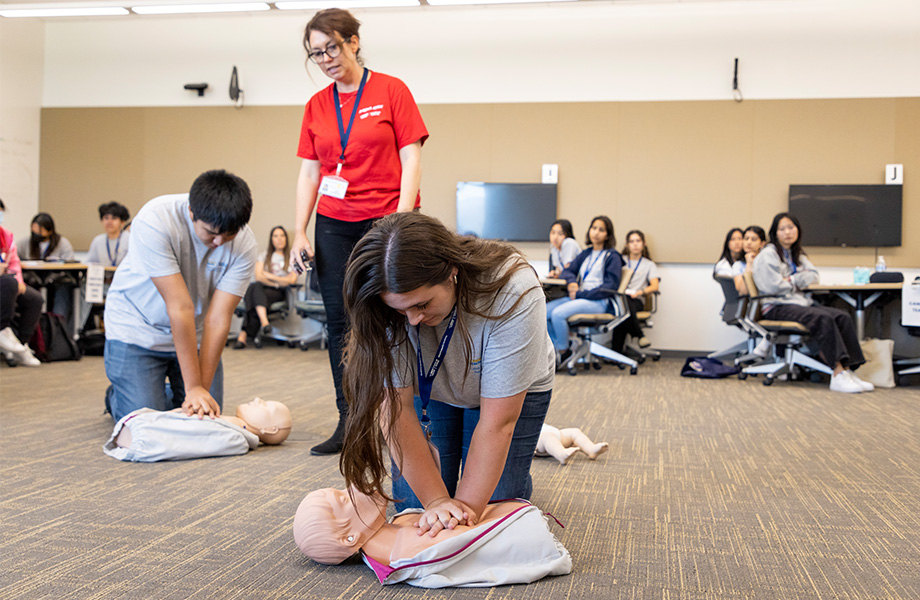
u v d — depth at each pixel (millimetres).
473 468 1438
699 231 6820
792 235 5098
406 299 1183
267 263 7125
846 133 6621
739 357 5645
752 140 6746
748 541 1673
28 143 7547
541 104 6996
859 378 4875
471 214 7016
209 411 2510
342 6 6711
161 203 2479
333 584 1384
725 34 6777
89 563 1473
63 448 2576
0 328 5191
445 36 7105
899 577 1451
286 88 7375
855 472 2377
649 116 6871
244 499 1961
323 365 5625
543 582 1409
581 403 3932
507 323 1328
